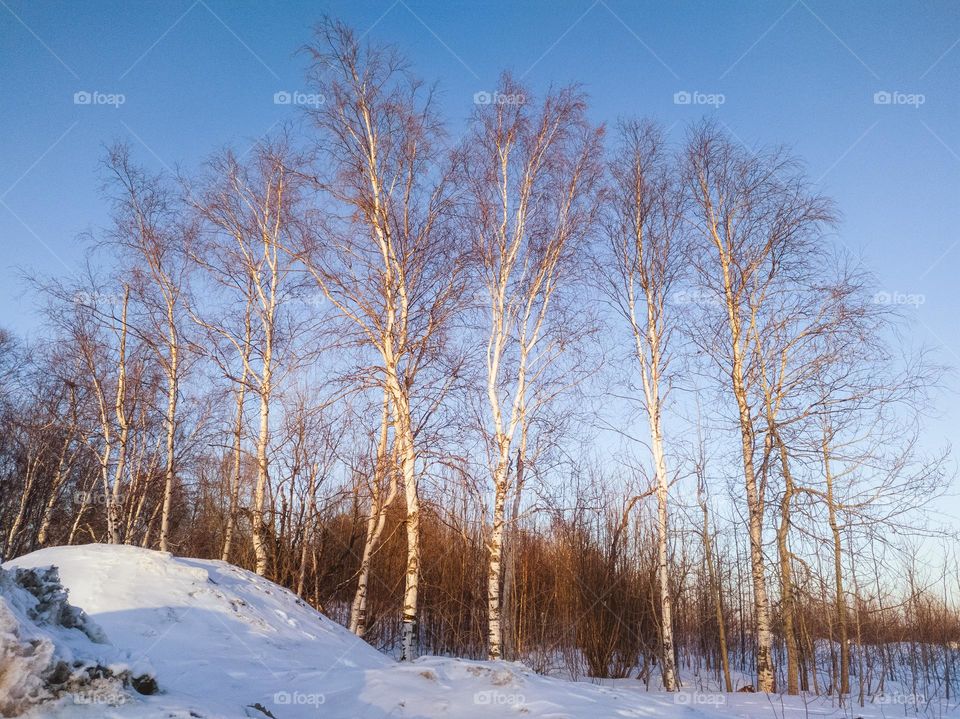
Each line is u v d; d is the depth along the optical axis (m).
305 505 20.91
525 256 18.23
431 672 9.24
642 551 21.69
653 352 18.73
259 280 20.30
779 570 17.45
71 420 22.81
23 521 29.45
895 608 17.64
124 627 9.98
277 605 12.80
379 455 18.75
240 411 20.05
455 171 18.16
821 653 22.41
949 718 13.81
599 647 20.42
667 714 9.36
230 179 20.25
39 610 7.03
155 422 22.92
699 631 23.78
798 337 18.11
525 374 17.84
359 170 17.88
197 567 12.29
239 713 6.99
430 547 24.22
